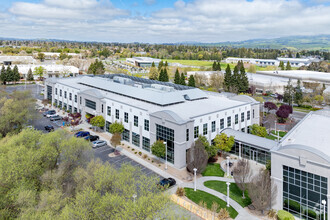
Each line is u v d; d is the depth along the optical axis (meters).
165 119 46.06
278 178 32.53
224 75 127.81
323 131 42.00
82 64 194.38
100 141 54.88
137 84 76.81
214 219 30.94
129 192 29.42
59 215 27.58
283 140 37.22
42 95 108.19
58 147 39.97
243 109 59.56
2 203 29.34
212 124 51.72
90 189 29.80
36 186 34.91
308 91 108.12
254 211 32.72
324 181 28.89
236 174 35.34
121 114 58.03
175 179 40.84
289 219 29.38
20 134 43.44
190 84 114.38
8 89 117.94
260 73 158.12
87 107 70.06
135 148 53.59
